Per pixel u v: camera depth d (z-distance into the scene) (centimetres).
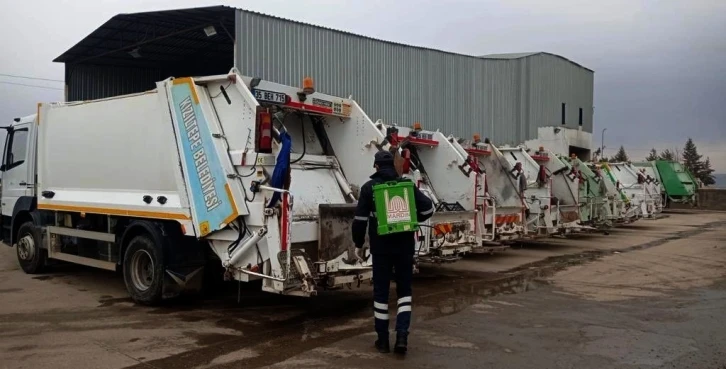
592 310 695
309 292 560
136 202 691
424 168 1071
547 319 645
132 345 527
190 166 623
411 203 512
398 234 512
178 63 1894
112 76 1848
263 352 509
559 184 1461
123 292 778
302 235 590
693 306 723
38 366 465
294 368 465
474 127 2492
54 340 542
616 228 1997
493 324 619
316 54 1652
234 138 599
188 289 675
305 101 680
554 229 1345
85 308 681
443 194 1049
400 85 2045
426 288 845
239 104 600
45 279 873
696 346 537
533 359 493
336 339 554
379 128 761
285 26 1539
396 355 502
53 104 847
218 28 1524
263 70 1473
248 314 658
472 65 2480
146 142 678
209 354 502
